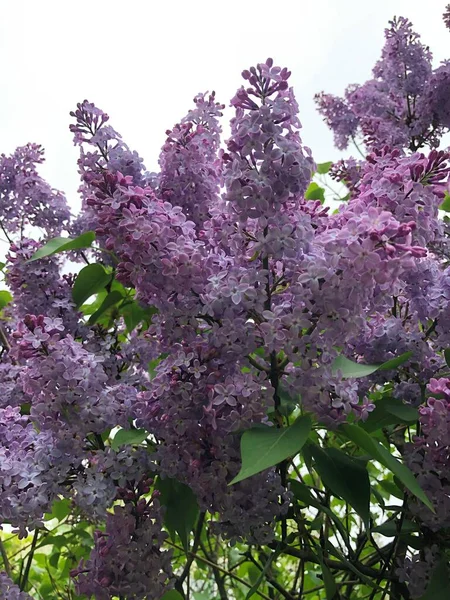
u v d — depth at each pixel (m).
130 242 0.38
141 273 0.39
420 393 0.45
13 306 0.63
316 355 0.38
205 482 0.40
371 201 0.40
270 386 0.39
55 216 0.61
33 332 0.41
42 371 0.40
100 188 0.40
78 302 0.54
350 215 0.37
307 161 0.37
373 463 0.66
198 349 0.40
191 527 0.46
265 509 0.41
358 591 0.67
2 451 0.41
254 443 0.36
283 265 0.40
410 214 0.39
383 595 0.46
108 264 0.56
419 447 0.41
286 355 0.38
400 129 0.77
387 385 0.52
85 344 0.51
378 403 0.44
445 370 0.47
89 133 0.52
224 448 0.40
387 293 0.40
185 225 0.40
